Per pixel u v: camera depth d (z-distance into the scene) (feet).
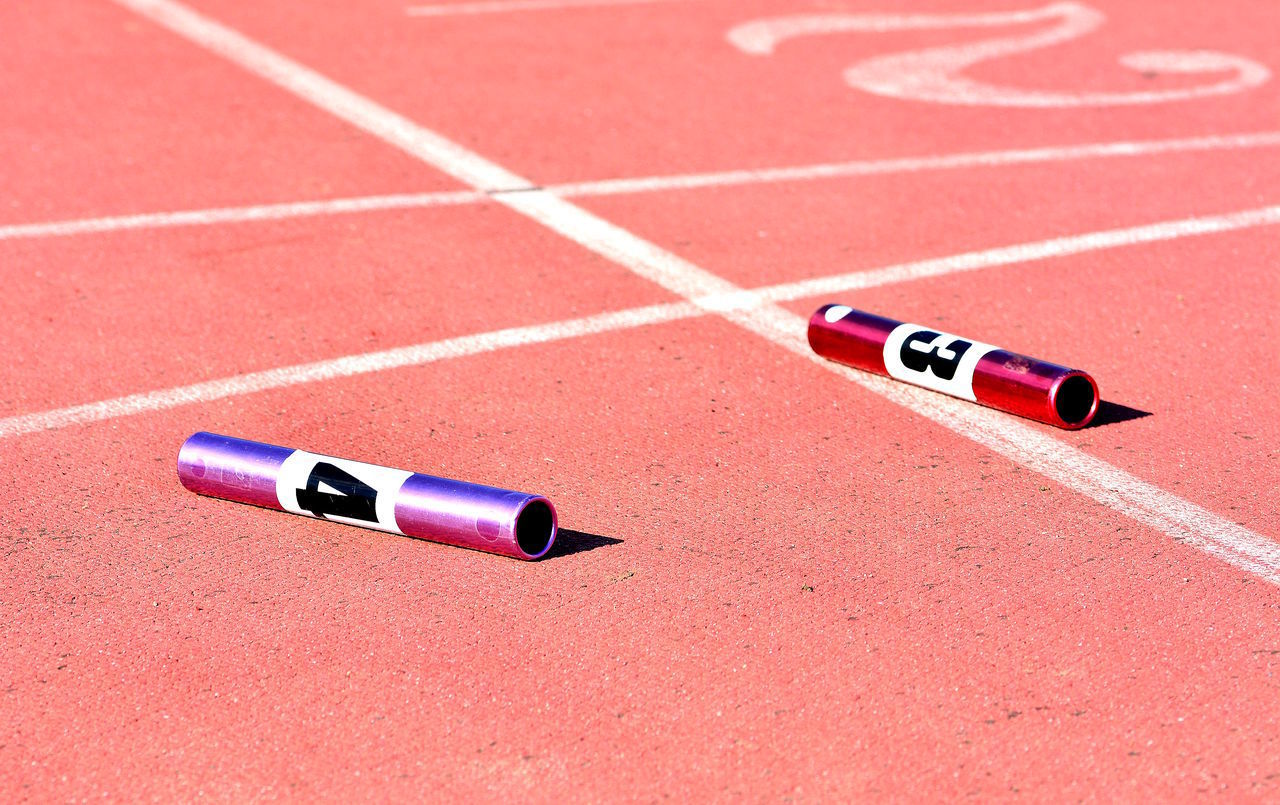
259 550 14.53
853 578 13.89
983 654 12.64
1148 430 17.19
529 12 39.93
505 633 13.01
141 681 12.37
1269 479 15.94
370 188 25.99
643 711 11.92
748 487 15.75
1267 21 40.93
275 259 22.62
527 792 11.00
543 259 22.79
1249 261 23.02
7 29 36.50
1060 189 26.50
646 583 13.83
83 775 11.23
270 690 12.23
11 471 16.06
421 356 19.24
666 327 20.31
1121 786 10.98
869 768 11.21
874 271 22.48
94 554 14.42
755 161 27.89
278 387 18.28
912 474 16.06
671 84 33.17
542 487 15.74
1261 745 11.42
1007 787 10.98
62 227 23.82
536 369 18.86
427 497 14.26
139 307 20.75
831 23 39.73
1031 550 14.42
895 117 31.01
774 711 11.90
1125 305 21.18
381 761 11.35
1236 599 13.52
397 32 37.35
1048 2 43.16
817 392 18.29
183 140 28.43
